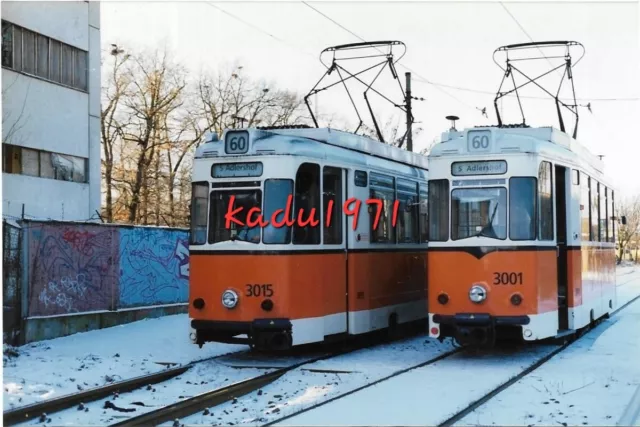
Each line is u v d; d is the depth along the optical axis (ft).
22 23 75.51
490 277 39.55
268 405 30.83
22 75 75.20
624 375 35.63
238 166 41.04
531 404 29.45
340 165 43.83
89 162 84.64
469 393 31.65
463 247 40.14
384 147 50.98
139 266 62.08
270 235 40.06
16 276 48.78
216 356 44.47
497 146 40.24
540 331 39.50
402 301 51.13
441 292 40.52
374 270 47.03
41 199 77.51
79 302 54.95
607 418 26.84
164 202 135.54
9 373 38.14
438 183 41.24
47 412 29.89
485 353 44.37
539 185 40.45
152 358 43.68
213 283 40.83
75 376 37.91
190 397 31.42
